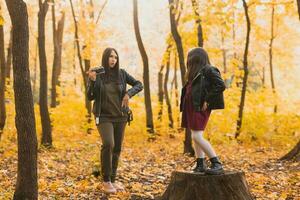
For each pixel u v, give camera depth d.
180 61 12.40
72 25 22.48
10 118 15.15
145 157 11.97
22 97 5.44
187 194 5.85
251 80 29.12
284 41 26.42
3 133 14.17
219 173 5.86
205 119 5.78
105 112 7.14
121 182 8.11
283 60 27.98
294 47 26.75
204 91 5.69
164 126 19.23
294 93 19.91
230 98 15.45
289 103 17.58
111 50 7.21
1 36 13.18
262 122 15.77
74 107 18.59
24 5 5.37
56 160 10.80
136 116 17.86
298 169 9.60
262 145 15.30
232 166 10.36
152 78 36.06
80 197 6.83
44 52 13.27
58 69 24.00
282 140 15.64
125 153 12.84
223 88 5.61
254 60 27.92
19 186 5.51
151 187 7.66
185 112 5.89
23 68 5.41
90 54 21.00
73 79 25.58
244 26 23.62
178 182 5.96
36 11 21.62
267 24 24.94
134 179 8.47
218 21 12.80
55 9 18.89
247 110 16.31
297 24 25.59
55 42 19.61
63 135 18.05
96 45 21.98
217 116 14.87
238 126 15.88
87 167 9.32
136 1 16.11
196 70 5.77
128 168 9.68
